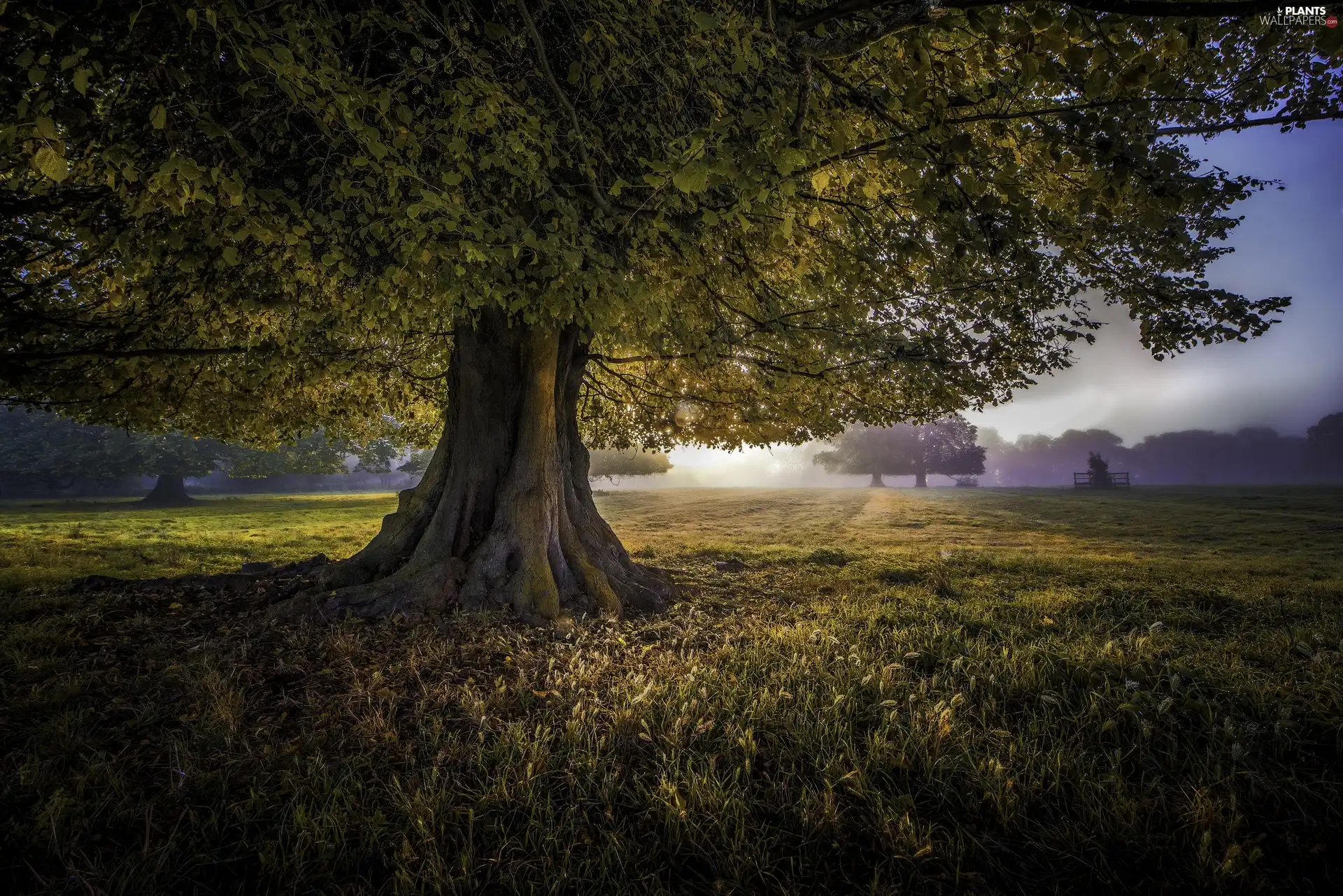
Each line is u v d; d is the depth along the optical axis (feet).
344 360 34.19
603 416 47.67
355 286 21.71
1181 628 20.85
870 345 31.94
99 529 64.75
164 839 9.05
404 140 14.48
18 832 8.78
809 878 8.44
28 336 23.53
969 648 17.06
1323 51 9.10
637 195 19.16
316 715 13.25
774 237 18.24
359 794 10.18
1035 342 33.91
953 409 37.99
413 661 16.52
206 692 14.03
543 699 14.34
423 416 49.93
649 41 15.64
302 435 44.39
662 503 140.97
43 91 11.62
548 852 8.76
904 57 12.82
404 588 22.68
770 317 29.73
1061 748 11.09
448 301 16.81
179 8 11.02
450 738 12.12
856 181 18.61
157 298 26.17
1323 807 9.39
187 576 28.99
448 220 14.57
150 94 15.07
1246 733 11.42
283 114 16.63
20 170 16.99
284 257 20.63
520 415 26.58
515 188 17.52
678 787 10.26
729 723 12.47
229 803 9.87
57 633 18.17
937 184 12.94
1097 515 99.60
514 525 24.70
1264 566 37.76
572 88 19.31
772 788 10.36
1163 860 8.55
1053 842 8.98
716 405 39.81
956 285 32.09
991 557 44.14
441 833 9.16
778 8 13.48
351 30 16.53
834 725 12.25
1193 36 10.16
